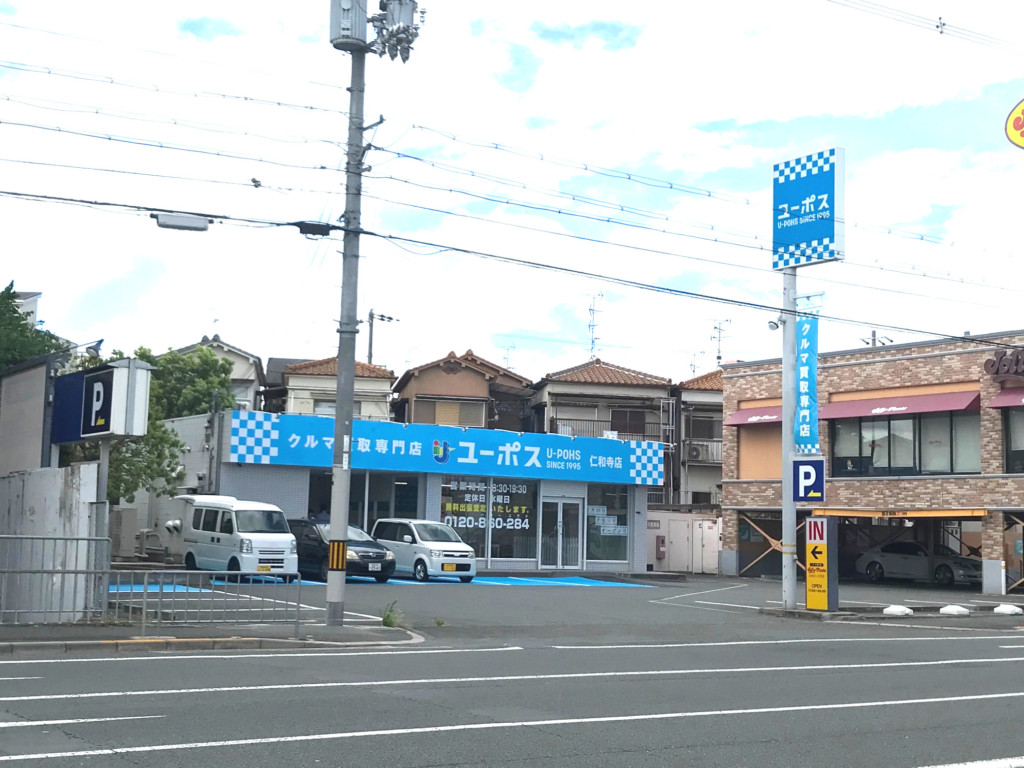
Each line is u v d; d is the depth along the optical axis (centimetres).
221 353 5516
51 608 1633
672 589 3316
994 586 3519
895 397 3888
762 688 1253
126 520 3603
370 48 1852
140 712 974
